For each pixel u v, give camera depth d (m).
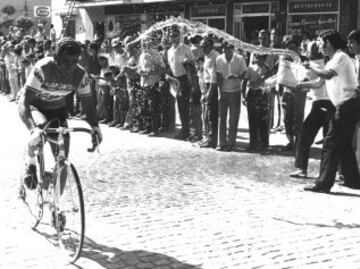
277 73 8.91
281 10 20.91
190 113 10.30
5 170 7.44
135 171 7.55
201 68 9.54
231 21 22.73
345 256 4.40
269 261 4.27
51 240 4.71
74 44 4.24
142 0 24.45
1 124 11.85
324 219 5.41
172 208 5.75
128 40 11.45
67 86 4.49
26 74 14.68
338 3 19.48
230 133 9.19
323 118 7.01
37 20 39.38
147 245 4.62
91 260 4.27
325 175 6.45
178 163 8.12
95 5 27.08
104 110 12.41
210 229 5.06
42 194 4.77
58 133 4.52
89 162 8.09
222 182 6.96
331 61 6.17
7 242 4.66
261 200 6.11
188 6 24.19
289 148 9.18
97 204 5.87
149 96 10.70
